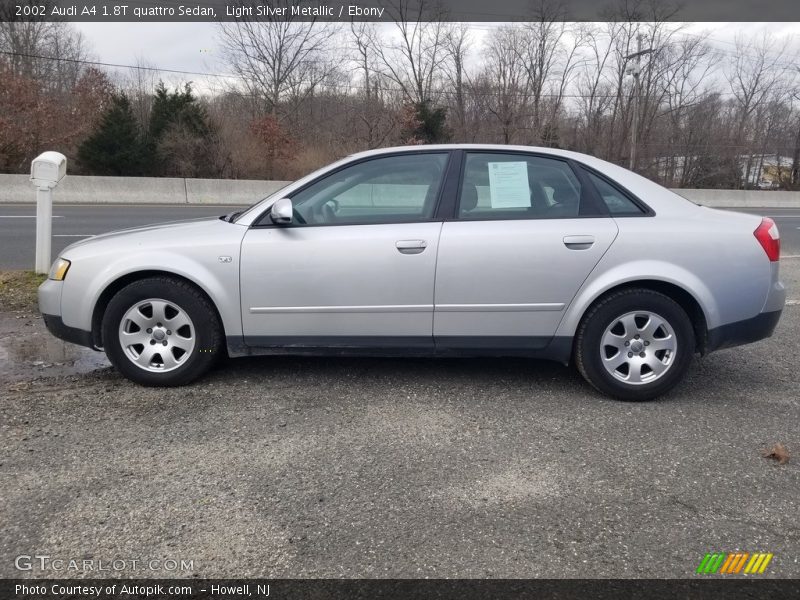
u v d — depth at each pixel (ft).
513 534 9.13
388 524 9.34
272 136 82.84
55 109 76.23
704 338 13.98
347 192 14.32
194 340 14.16
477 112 112.68
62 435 11.99
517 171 14.23
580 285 13.71
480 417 13.12
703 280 13.66
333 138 96.99
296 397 14.01
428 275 13.70
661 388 13.91
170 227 14.89
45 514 9.44
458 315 13.88
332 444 11.82
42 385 14.51
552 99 113.80
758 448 11.85
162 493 10.06
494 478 10.66
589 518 9.53
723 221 14.01
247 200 71.26
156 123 79.71
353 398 14.01
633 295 13.73
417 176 14.34
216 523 9.30
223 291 13.87
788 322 21.21
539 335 14.01
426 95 109.50
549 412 13.42
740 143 120.47
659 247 13.64
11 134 71.05
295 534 9.07
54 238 36.81
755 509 9.84
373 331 14.01
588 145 119.24
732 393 14.66
